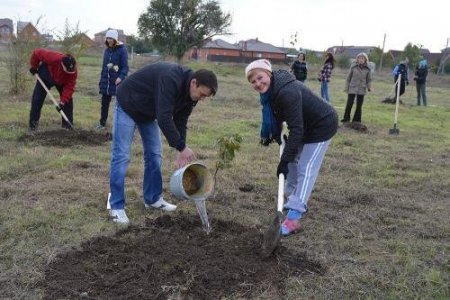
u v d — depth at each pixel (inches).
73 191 228.7
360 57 468.4
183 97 173.9
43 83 344.2
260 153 328.2
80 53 597.0
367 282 156.5
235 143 200.8
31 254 163.2
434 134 467.2
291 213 188.9
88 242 171.9
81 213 200.1
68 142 321.4
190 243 172.4
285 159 169.5
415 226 207.8
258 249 170.4
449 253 181.5
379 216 218.1
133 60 1498.5
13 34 540.7
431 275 160.2
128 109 183.6
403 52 1980.8
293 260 166.7
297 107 167.3
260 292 146.0
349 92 476.4
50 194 222.7
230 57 2320.4
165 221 192.2
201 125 426.0
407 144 404.2
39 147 304.2
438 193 261.4
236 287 147.3
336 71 1732.3
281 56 2593.5
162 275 150.6
